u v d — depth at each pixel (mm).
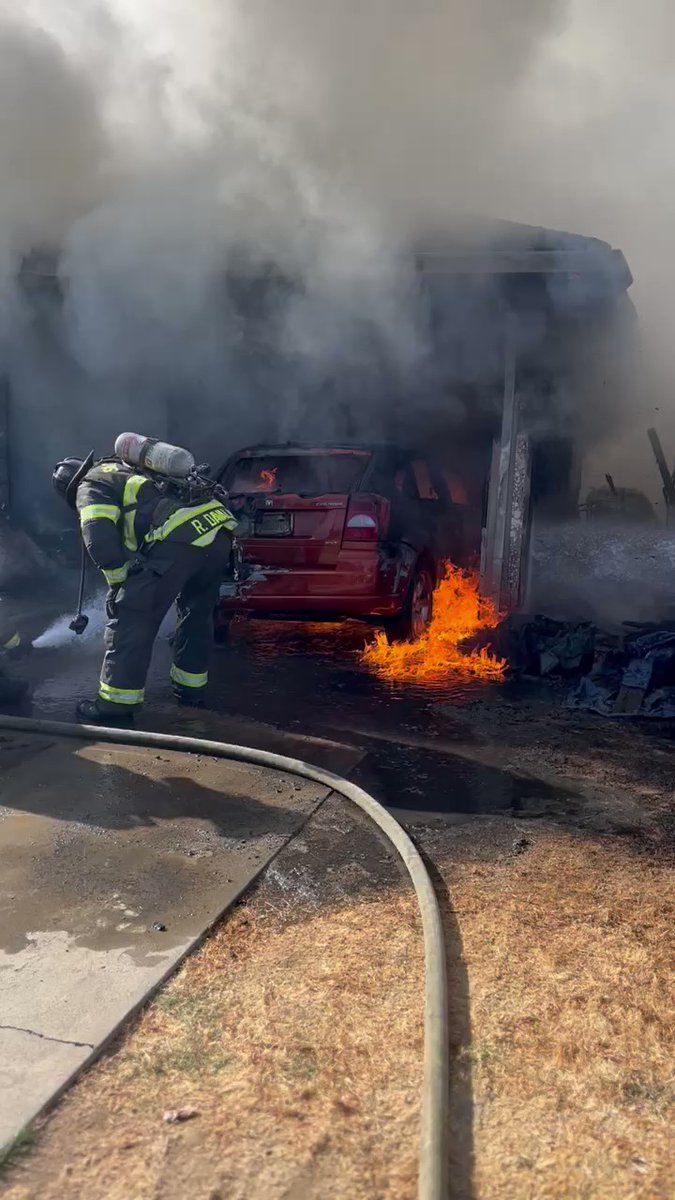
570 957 2566
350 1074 2064
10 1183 1738
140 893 2857
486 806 3771
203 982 2412
